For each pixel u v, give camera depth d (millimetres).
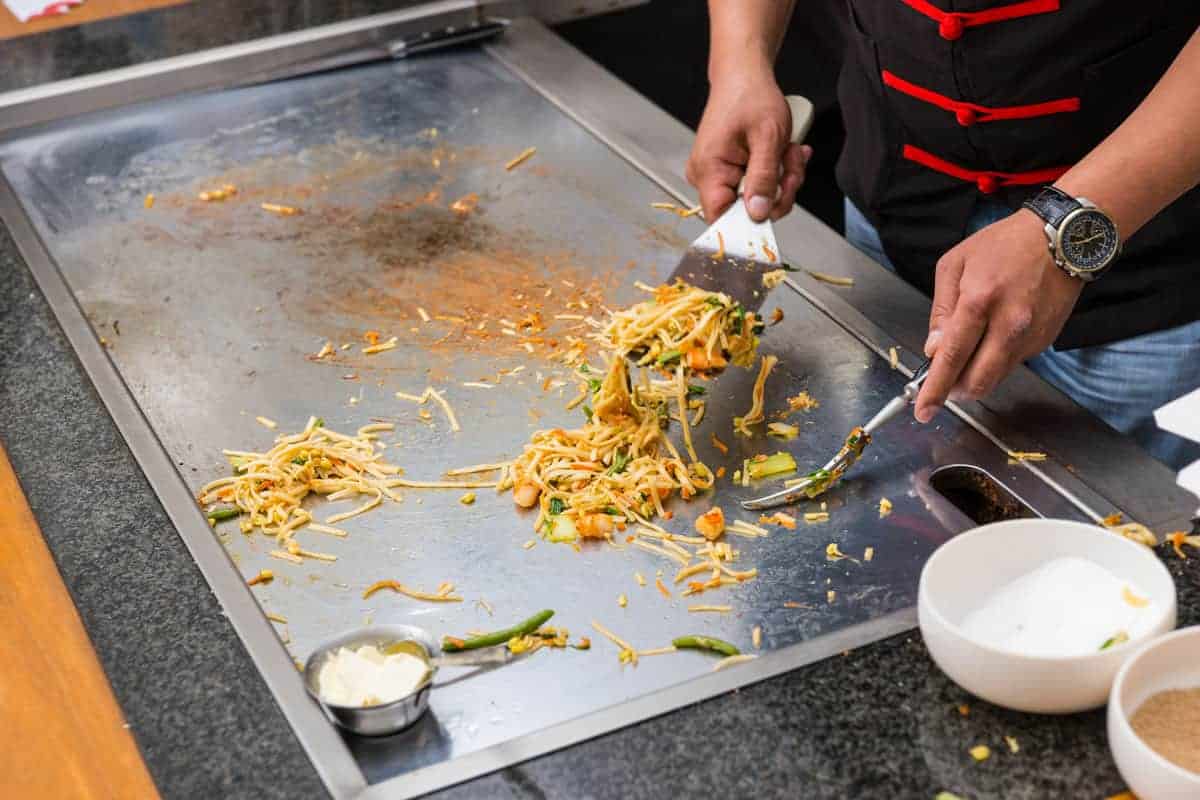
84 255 1681
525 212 1737
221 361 1488
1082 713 1005
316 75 2070
